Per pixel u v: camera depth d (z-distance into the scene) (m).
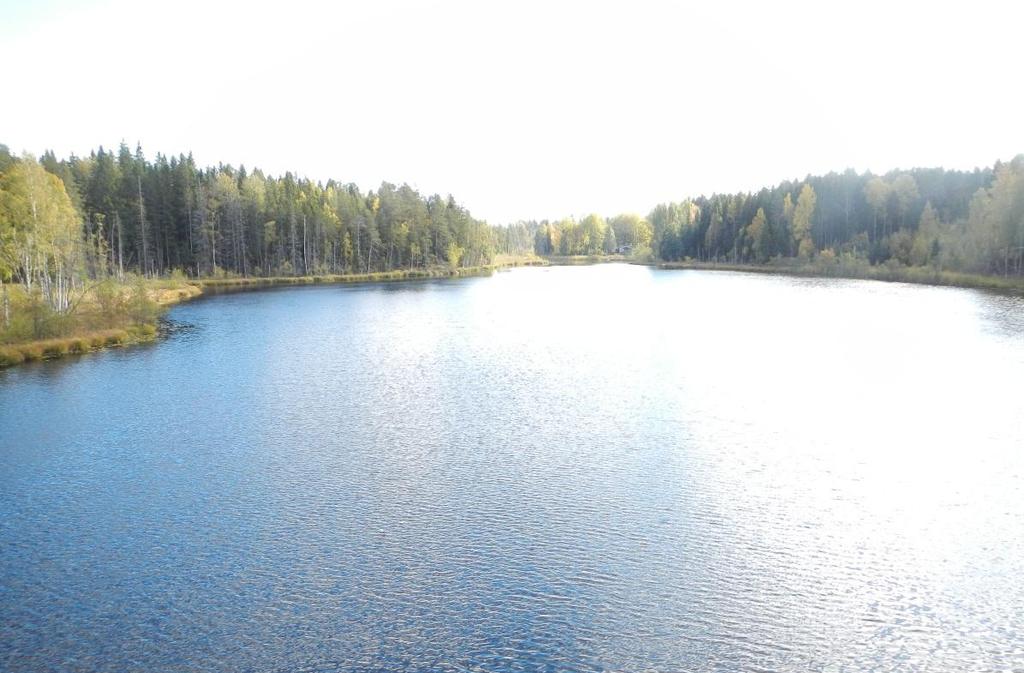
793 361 41.12
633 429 27.83
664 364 40.78
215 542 18.30
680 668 12.94
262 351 47.16
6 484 22.58
